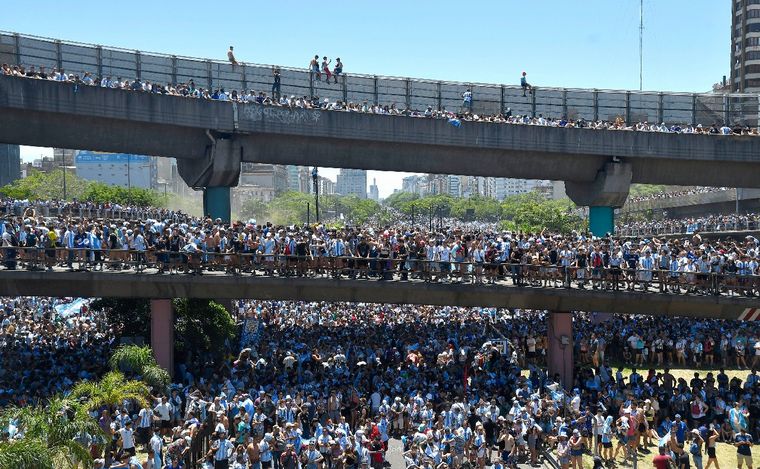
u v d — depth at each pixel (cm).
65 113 4303
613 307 3788
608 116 5584
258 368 3612
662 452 2998
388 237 3884
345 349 3997
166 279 3425
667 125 5569
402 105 5250
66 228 3500
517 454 3061
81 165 19625
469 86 5384
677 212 11525
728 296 3731
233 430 2980
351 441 2838
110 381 2833
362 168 5141
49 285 3394
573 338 4338
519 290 3675
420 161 5178
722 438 3384
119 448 2559
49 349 3788
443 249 3700
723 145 5334
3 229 3397
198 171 4869
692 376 4097
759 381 3678
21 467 1920
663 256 3834
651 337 4319
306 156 4984
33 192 11506
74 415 2391
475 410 3191
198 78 4822
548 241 3956
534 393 3372
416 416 3177
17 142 4428
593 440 3212
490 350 3897
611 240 4178
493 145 5097
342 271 3641
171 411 3025
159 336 3553
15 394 3136
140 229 3638
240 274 3525
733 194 10050
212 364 3844
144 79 4691
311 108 4791
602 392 3538
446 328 4684
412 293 3703
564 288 3694
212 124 4594
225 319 4025
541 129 5150
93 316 5081
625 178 5312
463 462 2905
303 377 3494
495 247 3800
